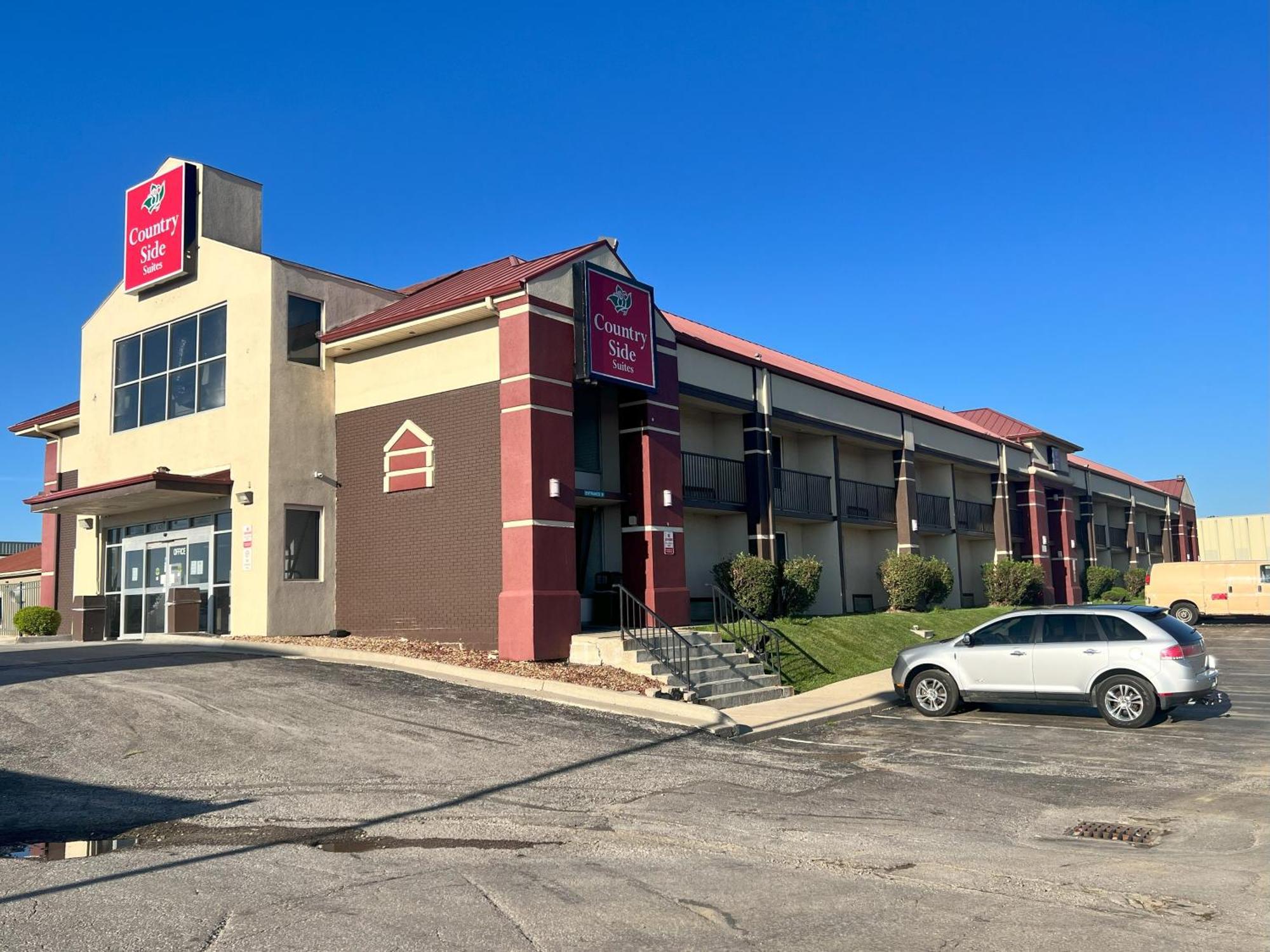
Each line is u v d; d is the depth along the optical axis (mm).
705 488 22312
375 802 8914
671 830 8242
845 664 19906
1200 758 11531
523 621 16016
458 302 17281
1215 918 5988
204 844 7613
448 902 6227
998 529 35438
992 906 6238
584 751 11164
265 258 19219
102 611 22031
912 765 11281
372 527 18828
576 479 18891
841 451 28547
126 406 22250
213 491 19078
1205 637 31672
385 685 14102
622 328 18203
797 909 6164
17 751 10297
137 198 22125
